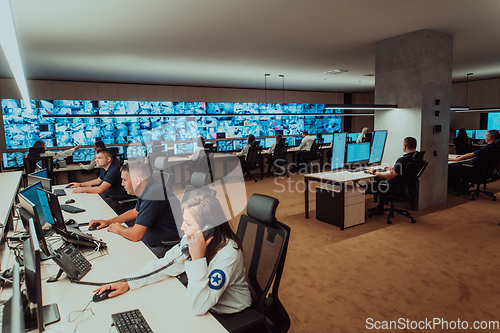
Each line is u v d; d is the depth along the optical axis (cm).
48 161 505
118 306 128
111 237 213
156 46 463
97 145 551
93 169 598
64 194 354
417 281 251
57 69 601
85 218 262
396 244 329
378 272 268
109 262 173
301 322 202
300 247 328
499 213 430
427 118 434
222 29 393
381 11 350
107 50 475
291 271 273
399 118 453
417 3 329
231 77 771
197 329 112
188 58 548
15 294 88
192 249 125
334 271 271
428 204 461
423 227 381
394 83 455
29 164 482
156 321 117
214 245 127
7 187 288
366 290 239
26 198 172
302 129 1128
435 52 432
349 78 840
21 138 693
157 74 693
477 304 217
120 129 797
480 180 501
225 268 124
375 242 336
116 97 787
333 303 223
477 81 929
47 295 138
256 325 139
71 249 168
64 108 731
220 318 128
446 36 444
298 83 928
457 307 214
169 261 154
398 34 438
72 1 294
